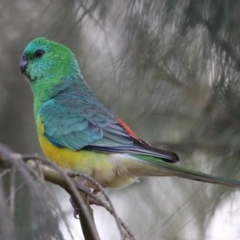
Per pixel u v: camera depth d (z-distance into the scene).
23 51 11.38
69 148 8.99
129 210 12.10
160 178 12.13
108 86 10.91
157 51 9.26
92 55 10.73
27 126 12.42
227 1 8.62
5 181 9.02
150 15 9.15
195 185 11.35
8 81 12.59
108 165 8.74
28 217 6.29
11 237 4.07
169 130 10.27
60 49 10.12
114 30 9.44
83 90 9.96
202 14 8.87
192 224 10.77
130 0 9.19
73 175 6.03
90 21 9.76
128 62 9.38
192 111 10.00
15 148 12.05
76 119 9.13
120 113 9.98
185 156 9.76
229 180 7.79
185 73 9.38
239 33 8.81
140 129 10.23
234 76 9.16
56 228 5.20
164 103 9.98
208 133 9.59
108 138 8.83
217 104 9.38
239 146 9.54
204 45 8.98
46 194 4.75
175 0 8.96
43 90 10.00
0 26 11.85
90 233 6.89
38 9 11.55
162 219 11.46
